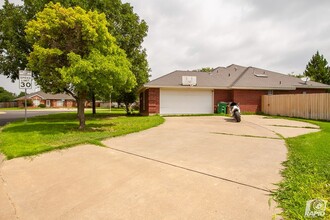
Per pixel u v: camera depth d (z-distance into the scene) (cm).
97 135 752
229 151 552
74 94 986
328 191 312
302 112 1527
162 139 702
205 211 265
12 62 1620
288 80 2133
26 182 365
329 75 4281
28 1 1564
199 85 1884
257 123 1155
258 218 248
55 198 308
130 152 539
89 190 331
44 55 866
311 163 440
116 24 1811
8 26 1566
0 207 286
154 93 1845
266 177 373
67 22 880
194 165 439
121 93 2125
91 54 878
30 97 5928
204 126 1023
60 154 526
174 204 283
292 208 266
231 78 2162
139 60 1947
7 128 1028
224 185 341
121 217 255
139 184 349
